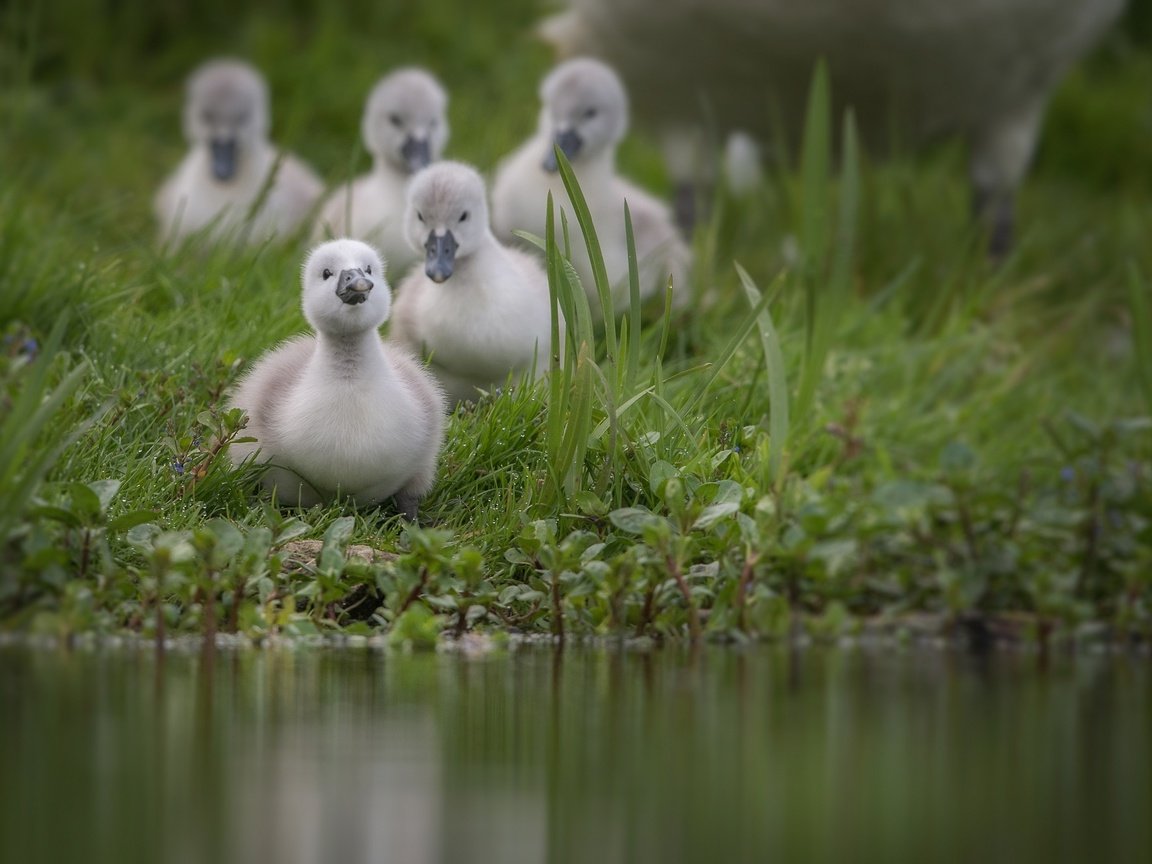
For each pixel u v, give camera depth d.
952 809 5.70
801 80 18.06
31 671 7.38
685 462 10.36
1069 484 11.14
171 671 7.54
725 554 9.42
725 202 19.66
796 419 11.12
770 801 5.70
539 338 11.80
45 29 24.38
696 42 17.80
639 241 14.89
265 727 6.50
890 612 10.17
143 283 13.32
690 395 11.84
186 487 9.52
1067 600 9.98
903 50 17.34
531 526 9.30
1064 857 5.16
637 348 10.27
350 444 9.59
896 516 10.28
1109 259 19.48
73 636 8.17
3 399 8.98
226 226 16.39
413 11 27.00
